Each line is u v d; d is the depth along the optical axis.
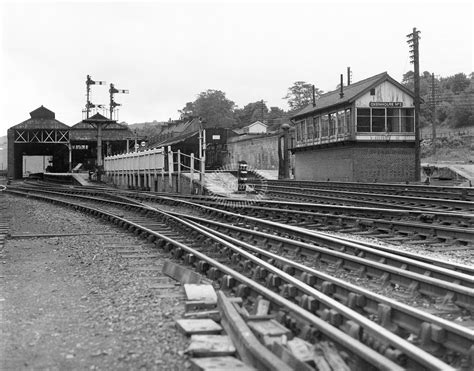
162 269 9.89
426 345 5.42
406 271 8.05
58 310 7.24
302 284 7.21
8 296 8.13
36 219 20.22
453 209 19.02
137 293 8.09
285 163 42.34
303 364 4.52
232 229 14.49
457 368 4.98
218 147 40.91
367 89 38.03
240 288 7.53
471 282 7.46
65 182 55.00
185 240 13.34
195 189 31.05
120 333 6.14
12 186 46.22
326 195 27.27
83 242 13.88
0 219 19.98
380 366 4.36
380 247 10.85
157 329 6.25
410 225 13.83
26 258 11.71
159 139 89.31
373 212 17.23
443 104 105.31
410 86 120.81
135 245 13.16
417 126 34.16
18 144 72.38
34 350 5.61
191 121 77.69
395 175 38.91
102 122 51.56
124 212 21.80
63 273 9.95
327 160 42.47
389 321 6.09
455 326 5.24
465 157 70.69
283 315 6.17
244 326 5.51
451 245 12.47
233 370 4.68
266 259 10.27
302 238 13.44
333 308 6.11
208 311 6.70
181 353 5.38
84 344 5.78
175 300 7.64
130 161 42.38
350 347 4.86
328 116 42.22
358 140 38.03
